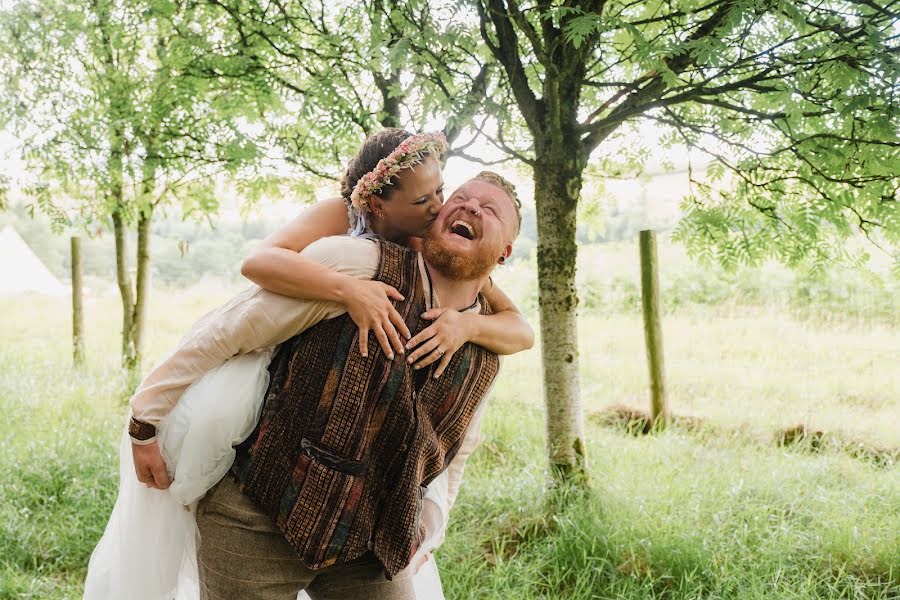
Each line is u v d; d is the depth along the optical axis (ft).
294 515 4.92
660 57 7.95
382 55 10.05
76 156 15.10
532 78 12.23
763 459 14.23
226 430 5.00
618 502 11.54
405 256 5.22
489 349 5.47
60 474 13.23
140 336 20.83
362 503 5.04
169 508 5.62
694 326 27.94
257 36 12.44
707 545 10.36
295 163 13.29
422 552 5.85
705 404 19.27
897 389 19.13
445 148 5.33
